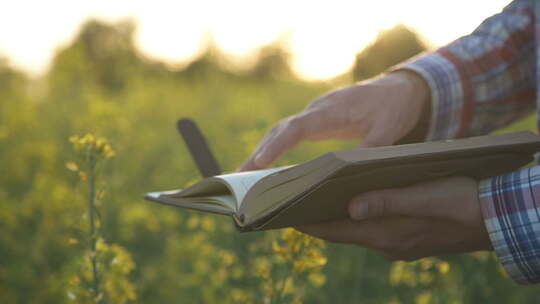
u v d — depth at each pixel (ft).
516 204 3.68
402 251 4.12
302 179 3.34
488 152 3.75
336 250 9.62
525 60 5.66
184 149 17.04
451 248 4.12
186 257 9.20
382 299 8.74
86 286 5.55
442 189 3.76
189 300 8.39
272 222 3.58
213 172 5.09
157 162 18.07
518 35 5.65
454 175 3.91
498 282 8.05
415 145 3.58
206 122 24.25
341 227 4.05
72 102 19.72
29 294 7.90
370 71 22.08
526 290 8.48
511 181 3.74
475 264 7.88
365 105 5.28
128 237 10.15
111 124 14.30
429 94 5.38
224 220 9.16
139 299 7.81
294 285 6.61
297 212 3.58
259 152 5.18
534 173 3.69
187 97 32.65
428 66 5.42
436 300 7.61
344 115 5.26
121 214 10.68
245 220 3.61
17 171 12.27
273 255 7.10
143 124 21.54
